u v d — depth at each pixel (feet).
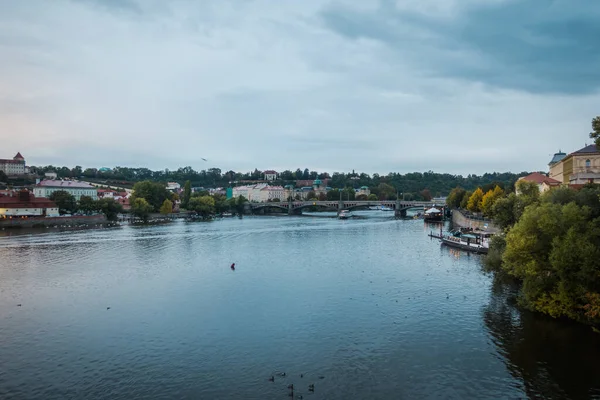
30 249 497.05
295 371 179.42
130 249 498.69
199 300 279.49
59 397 161.58
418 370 178.70
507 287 296.92
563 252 206.59
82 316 249.75
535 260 224.53
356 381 170.50
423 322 232.53
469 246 466.70
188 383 170.81
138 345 207.82
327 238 604.08
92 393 164.25
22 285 321.52
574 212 221.25
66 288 312.71
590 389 162.50
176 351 200.54
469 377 172.35
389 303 266.77
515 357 188.24
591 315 196.85
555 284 222.07
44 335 221.25
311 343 207.41
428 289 297.53
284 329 225.97
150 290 305.73
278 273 357.82
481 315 240.73
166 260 424.46
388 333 218.18
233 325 232.73
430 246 509.35
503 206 382.01
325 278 336.08
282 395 160.97
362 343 206.39
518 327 220.23
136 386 169.27
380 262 401.08
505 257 235.81
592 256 200.13
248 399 158.61
